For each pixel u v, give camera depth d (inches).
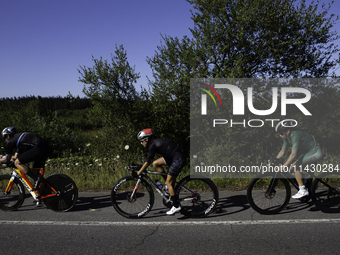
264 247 114.6
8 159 167.6
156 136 290.7
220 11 276.8
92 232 134.1
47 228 139.6
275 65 302.8
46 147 171.8
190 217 153.3
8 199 171.5
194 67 263.6
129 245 119.5
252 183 156.2
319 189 157.6
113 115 293.1
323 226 135.3
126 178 157.9
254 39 290.4
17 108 413.4
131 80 274.4
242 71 271.7
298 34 292.4
